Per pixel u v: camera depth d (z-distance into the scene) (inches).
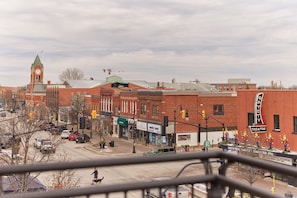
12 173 88.4
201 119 1625.2
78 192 93.4
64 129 2183.8
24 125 1736.0
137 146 1640.0
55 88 3144.7
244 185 97.7
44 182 690.8
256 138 991.0
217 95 1663.4
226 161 106.0
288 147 905.5
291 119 916.0
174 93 1572.3
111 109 2096.5
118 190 97.1
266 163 93.6
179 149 1530.5
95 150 1461.6
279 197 88.7
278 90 954.1
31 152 1170.0
